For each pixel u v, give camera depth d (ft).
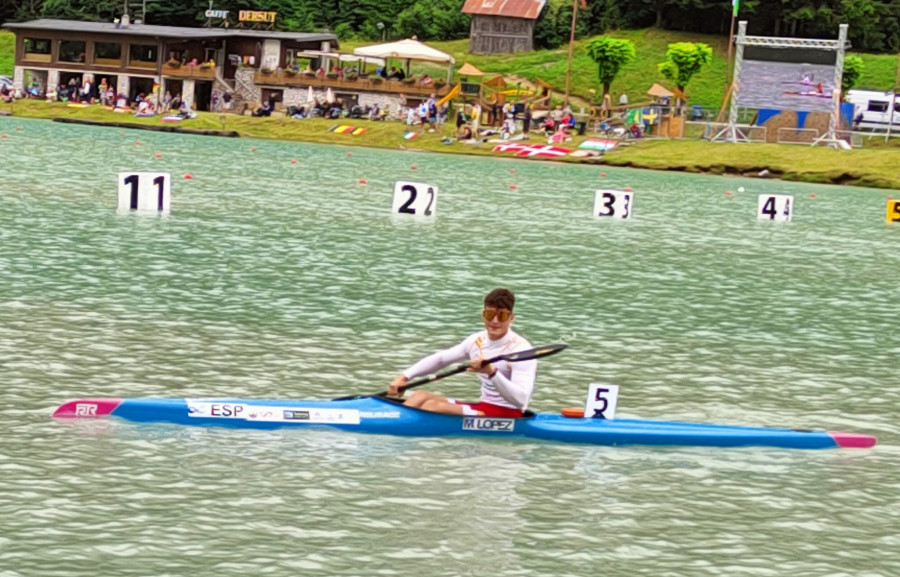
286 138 431.43
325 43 519.19
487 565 52.37
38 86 524.52
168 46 508.94
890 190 363.56
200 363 85.35
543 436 71.00
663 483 64.95
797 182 373.61
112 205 175.73
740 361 97.91
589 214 221.25
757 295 134.62
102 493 58.39
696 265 157.99
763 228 219.00
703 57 493.77
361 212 194.59
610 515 59.57
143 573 49.65
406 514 57.93
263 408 70.13
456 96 456.86
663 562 54.03
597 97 567.59
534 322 109.29
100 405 69.87
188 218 167.12
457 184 275.18
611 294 128.06
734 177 379.35
